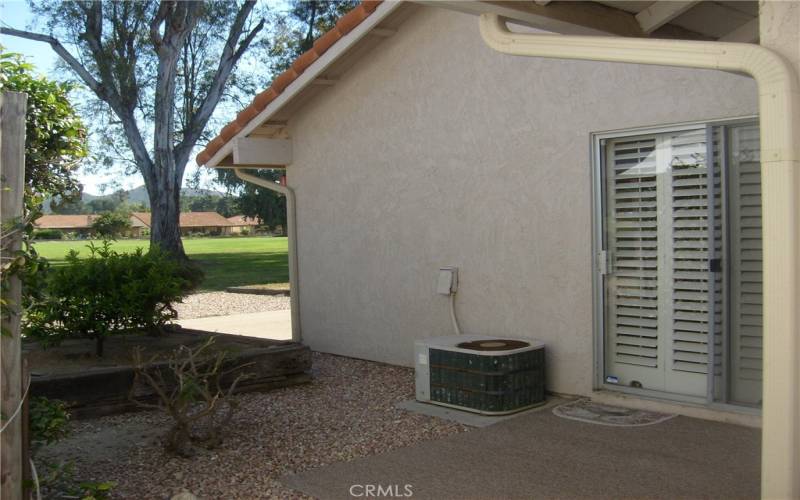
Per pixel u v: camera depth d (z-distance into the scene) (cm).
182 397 548
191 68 2898
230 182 3725
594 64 646
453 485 469
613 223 653
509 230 720
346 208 911
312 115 953
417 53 805
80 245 4909
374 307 880
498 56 722
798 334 296
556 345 684
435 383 673
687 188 604
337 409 675
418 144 811
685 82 589
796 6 302
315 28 2886
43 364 766
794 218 296
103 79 2608
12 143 367
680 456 506
